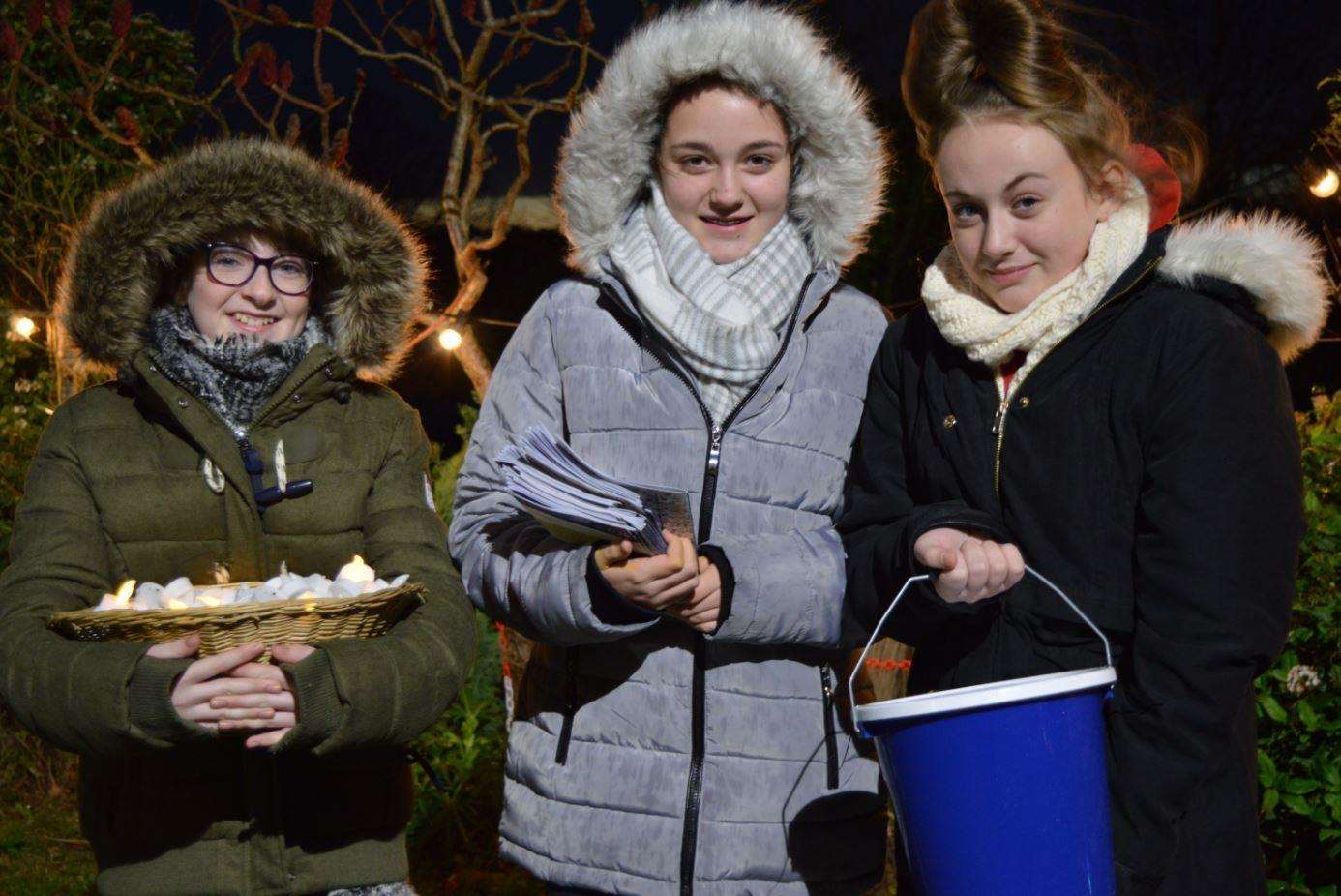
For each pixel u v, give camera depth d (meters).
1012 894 1.76
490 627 4.58
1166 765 1.82
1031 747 1.75
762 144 2.46
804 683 2.39
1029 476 2.03
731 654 2.35
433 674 2.18
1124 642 1.96
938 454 2.17
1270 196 6.86
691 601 2.23
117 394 2.36
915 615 2.10
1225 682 1.81
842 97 2.48
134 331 2.34
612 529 2.06
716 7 2.51
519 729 2.49
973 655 2.08
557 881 2.34
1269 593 1.83
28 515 2.25
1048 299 2.02
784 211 2.55
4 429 5.57
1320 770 2.98
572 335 2.50
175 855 2.16
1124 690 1.92
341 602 2.04
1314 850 3.09
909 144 6.47
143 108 6.50
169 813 2.17
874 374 2.39
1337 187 5.42
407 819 2.36
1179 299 1.97
